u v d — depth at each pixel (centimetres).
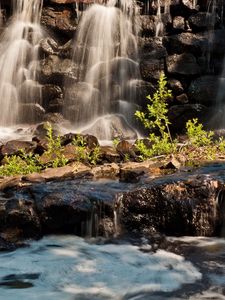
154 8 1067
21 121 1075
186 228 511
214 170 607
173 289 388
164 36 1046
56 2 1115
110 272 421
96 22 1081
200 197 514
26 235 494
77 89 1049
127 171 604
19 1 1138
